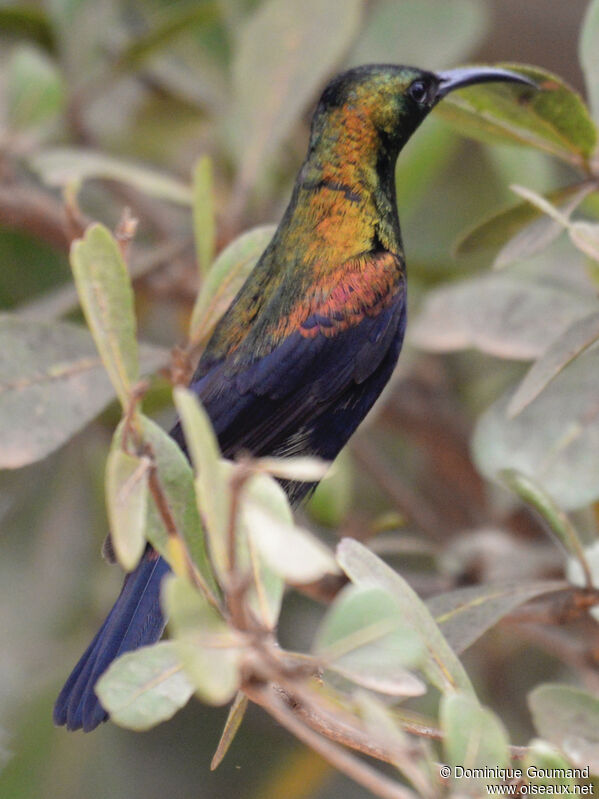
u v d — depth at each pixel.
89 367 7.21
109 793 9.58
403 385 11.27
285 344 7.91
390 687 4.44
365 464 10.41
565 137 7.12
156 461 4.95
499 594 6.79
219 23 11.41
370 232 8.27
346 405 8.28
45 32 10.77
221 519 4.16
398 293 8.34
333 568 3.89
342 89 8.24
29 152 10.09
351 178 8.21
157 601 6.60
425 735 5.10
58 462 10.55
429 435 11.25
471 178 11.55
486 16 11.52
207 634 3.99
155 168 11.76
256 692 4.14
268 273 8.14
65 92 10.51
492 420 7.98
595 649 8.34
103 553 6.79
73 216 7.87
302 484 8.23
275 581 4.68
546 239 6.63
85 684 6.32
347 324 8.04
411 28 11.11
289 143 11.24
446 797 4.46
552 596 7.53
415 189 10.14
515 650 10.30
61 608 10.23
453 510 11.38
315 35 9.46
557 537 6.93
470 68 8.44
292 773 9.62
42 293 10.91
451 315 8.66
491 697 9.92
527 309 8.55
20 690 9.84
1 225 10.62
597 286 7.15
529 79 6.88
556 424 7.85
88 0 10.80
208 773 9.86
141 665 4.67
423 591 8.82
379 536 10.27
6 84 10.41
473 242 7.32
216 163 11.23
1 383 7.02
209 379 7.82
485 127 7.39
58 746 9.54
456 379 11.49
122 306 5.14
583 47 7.61
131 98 11.64
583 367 7.93
